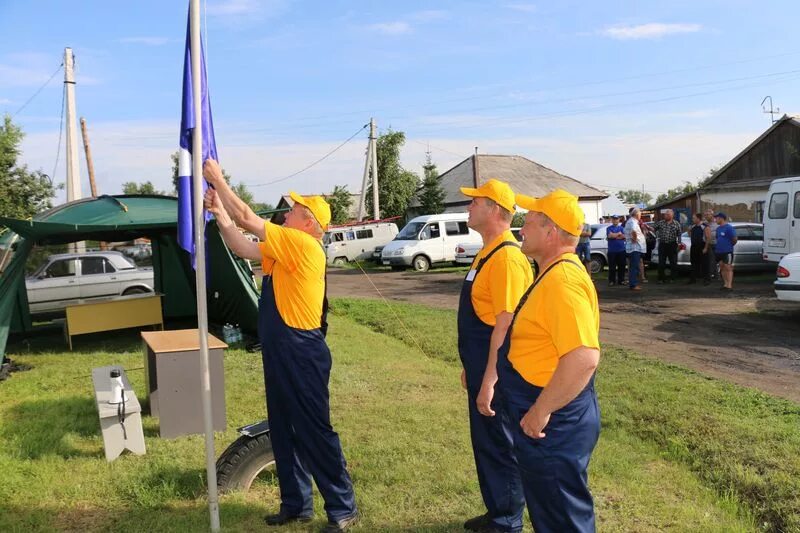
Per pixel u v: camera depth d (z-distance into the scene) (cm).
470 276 362
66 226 866
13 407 677
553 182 4206
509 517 363
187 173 369
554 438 265
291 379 361
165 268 1284
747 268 1741
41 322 1425
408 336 1026
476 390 360
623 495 423
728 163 2742
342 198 3828
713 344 895
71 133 1927
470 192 363
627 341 929
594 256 1911
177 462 491
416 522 388
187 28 365
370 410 621
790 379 700
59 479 464
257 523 388
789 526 371
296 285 357
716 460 468
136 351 995
